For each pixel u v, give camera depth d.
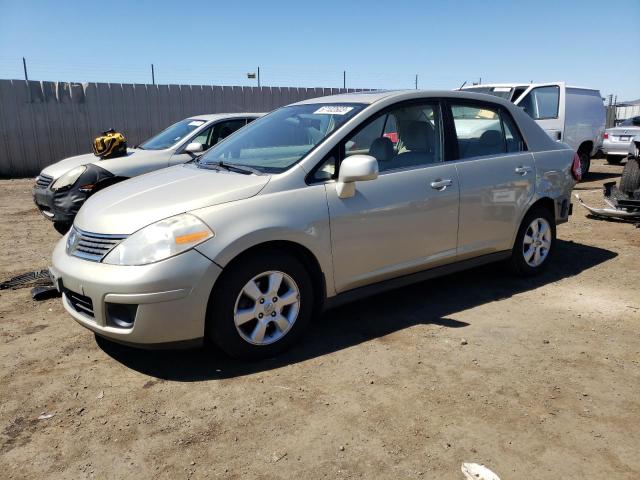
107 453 2.77
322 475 2.57
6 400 3.26
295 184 3.73
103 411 3.13
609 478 2.53
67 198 6.87
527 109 12.05
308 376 3.47
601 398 3.19
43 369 3.63
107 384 3.43
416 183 4.23
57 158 14.83
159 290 3.22
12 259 6.26
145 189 3.89
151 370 3.60
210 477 2.58
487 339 3.98
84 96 14.88
